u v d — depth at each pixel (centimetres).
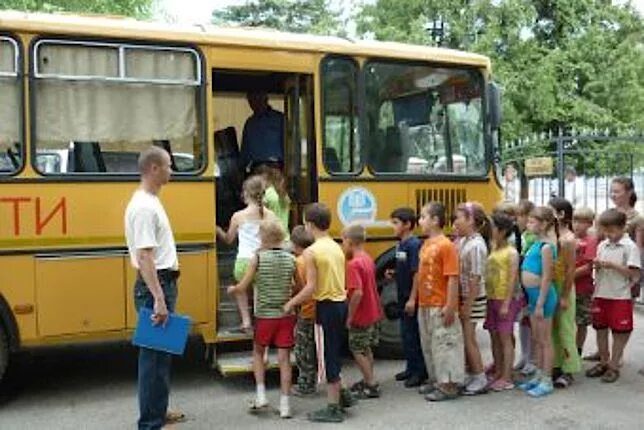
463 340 659
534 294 668
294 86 762
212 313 684
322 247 601
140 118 662
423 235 765
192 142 680
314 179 736
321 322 596
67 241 633
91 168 645
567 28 2147
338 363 597
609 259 697
